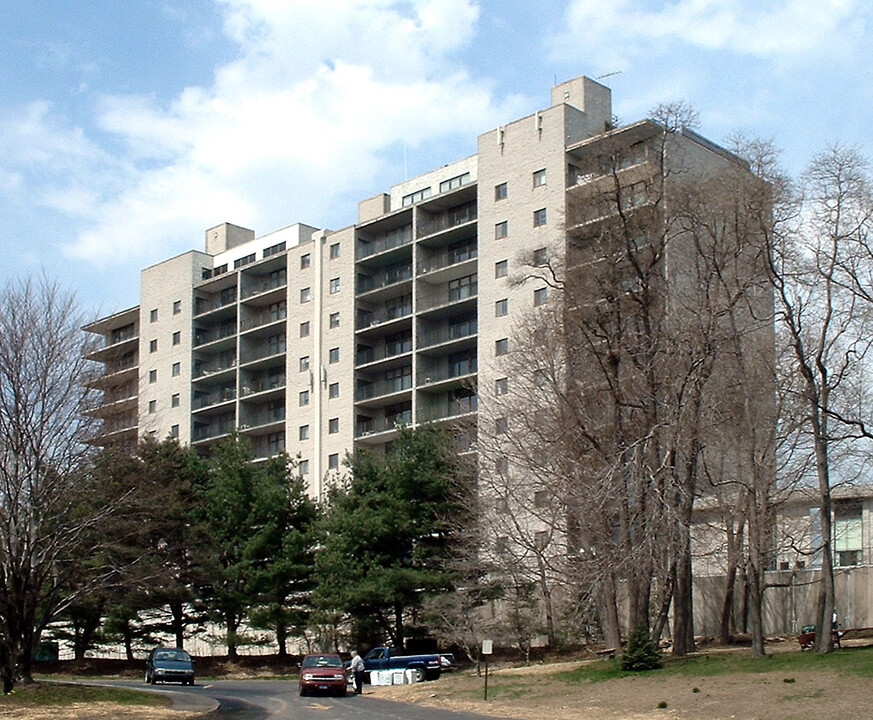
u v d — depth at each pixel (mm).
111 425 45656
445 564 54156
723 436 45938
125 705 36188
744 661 37156
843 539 62844
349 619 57875
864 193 38969
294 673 62562
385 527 56688
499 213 74188
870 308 39562
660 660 38844
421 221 81125
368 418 83500
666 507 37500
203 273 101000
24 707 35031
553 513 47562
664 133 42469
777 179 40062
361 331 83625
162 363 100312
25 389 40656
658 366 40594
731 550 47219
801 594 54812
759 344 45219
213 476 67312
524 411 49875
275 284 93812
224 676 62219
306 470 85250
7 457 40406
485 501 51125
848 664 33188
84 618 62781
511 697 37000
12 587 39531
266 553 64375
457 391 77312
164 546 63062
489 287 73688
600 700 33625
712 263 42250
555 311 45406
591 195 43250
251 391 92938
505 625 52031
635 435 40562
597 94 75062
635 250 41875
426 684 45156
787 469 52000
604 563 39156
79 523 44969
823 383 39375
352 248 85438
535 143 73000
